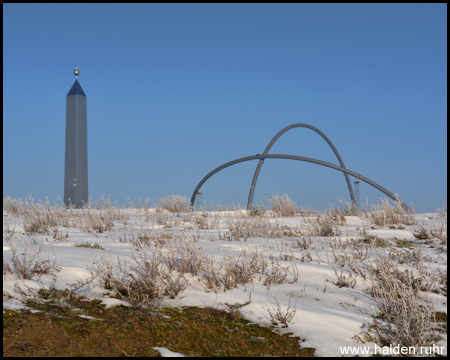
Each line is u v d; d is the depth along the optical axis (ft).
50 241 26.68
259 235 32.91
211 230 35.96
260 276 19.38
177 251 21.65
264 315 14.73
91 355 11.22
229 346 12.57
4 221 36.76
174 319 13.87
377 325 14.17
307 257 23.82
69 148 152.05
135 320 13.46
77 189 150.61
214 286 16.92
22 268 16.19
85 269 17.31
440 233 31.42
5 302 13.53
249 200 145.69
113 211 43.01
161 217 42.63
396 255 25.20
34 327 12.16
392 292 16.78
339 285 18.85
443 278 20.15
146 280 15.87
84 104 155.74
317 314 14.83
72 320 12.94
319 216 39.09
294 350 12.61
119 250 24.14
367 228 36.86
